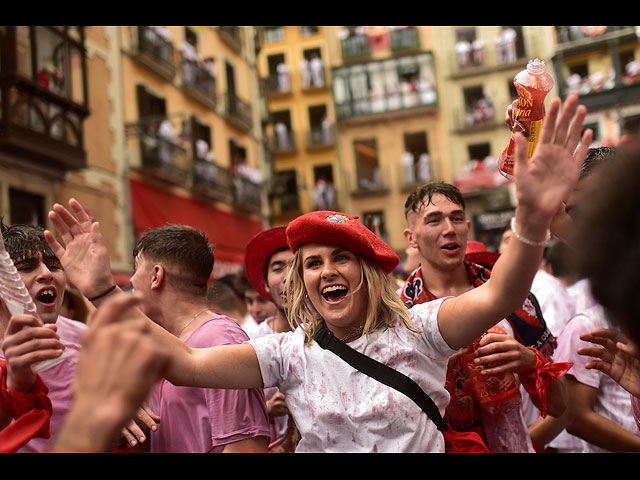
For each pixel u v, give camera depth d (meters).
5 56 10.98
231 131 21.34
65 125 12.37
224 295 4.75
